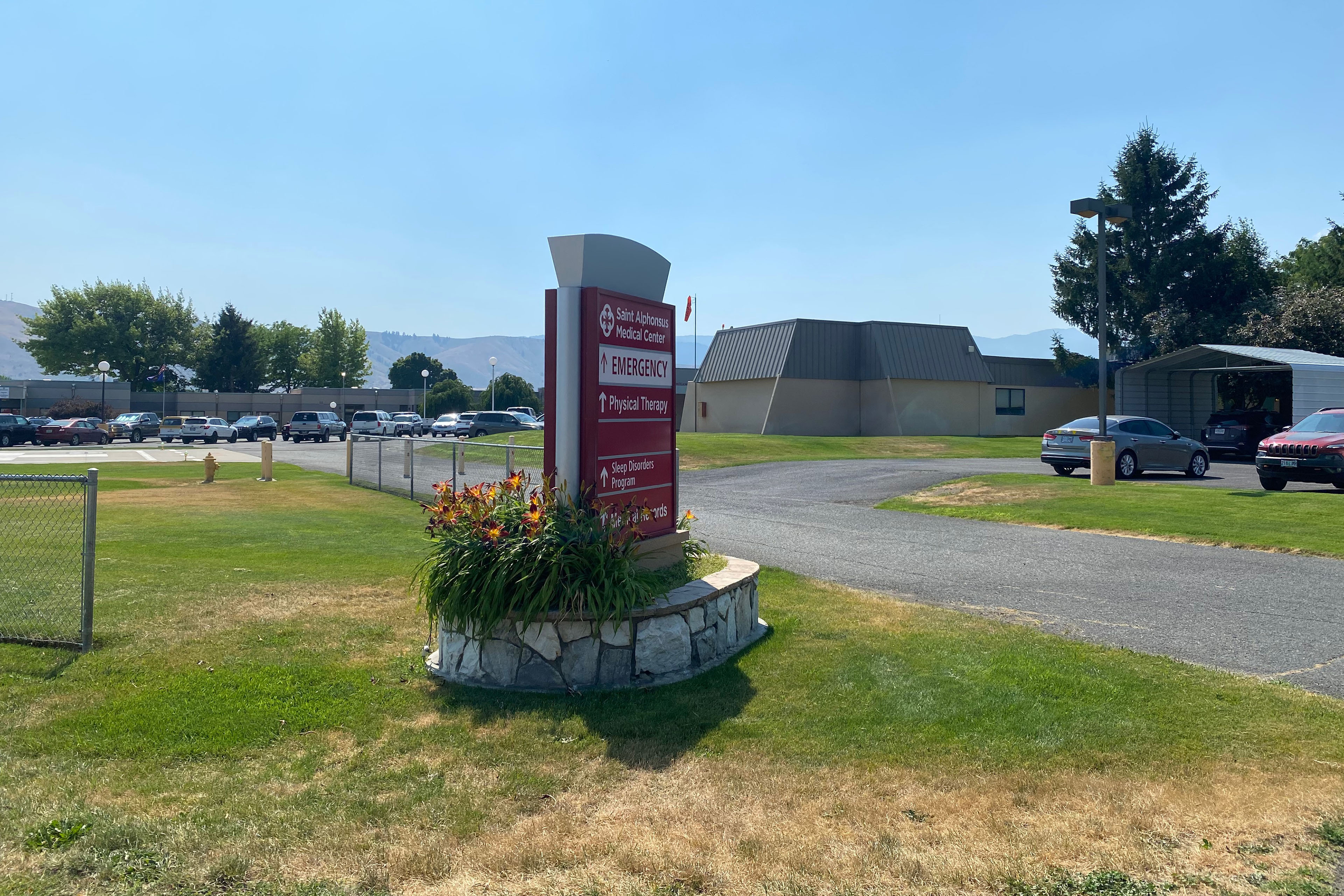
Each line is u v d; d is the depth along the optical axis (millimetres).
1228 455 29484
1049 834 3932
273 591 8852
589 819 4168
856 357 41844
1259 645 6977
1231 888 3506
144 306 87250
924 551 11656
